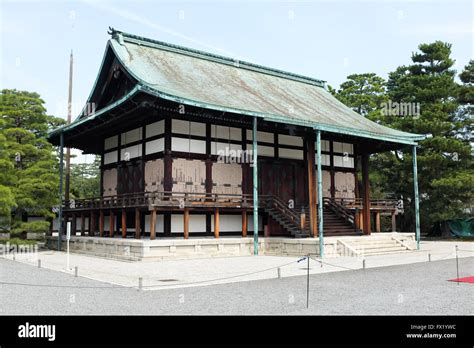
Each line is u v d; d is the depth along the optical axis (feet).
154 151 89.86
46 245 106.22
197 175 89.15
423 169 137.18
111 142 106.42
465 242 122.83
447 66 147.54
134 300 37.73
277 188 100.99
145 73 87.92
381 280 49.98
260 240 85.20
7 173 92.32
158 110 82.58
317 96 126.62
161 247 72.28
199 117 87.81
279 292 41.75
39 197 97.40
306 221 91.97
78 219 127.85
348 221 97.76
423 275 54.44
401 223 156.25
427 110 136.87
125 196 97.86
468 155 135.33
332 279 50.78
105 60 97.40
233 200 92.73
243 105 84.99
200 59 112.98
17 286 45.57
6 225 92.68
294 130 90.74
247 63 121.80
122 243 75.82
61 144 101.86
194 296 39.55
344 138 108.17
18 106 107.45
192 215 88.89
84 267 63.00
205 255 76.95
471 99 144.05
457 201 138.72
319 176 78.74
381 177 153.07
